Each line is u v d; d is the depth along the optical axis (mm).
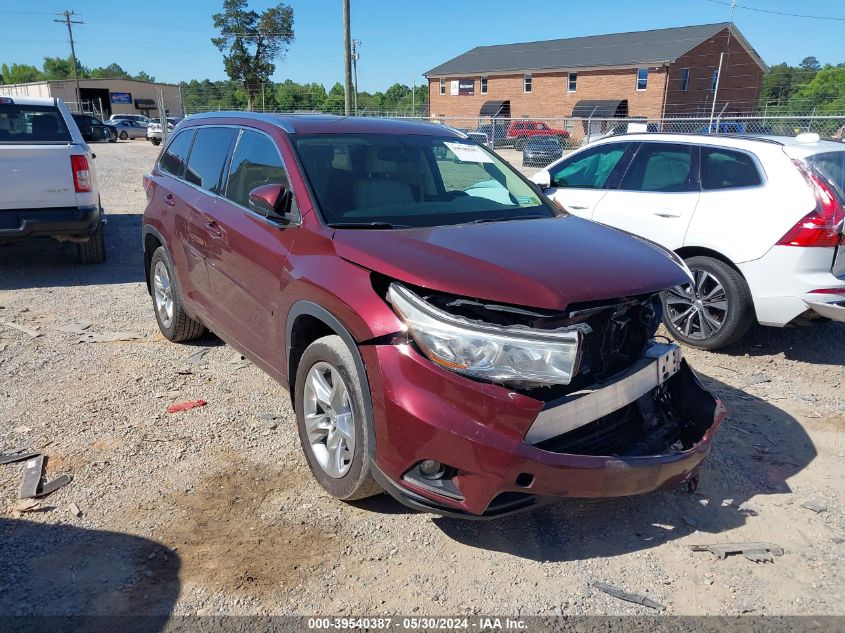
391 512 3291
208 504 3303
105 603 2635
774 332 6105
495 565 2939
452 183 4164
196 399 4457
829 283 4891
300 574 2840
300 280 3320
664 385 3420
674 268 3217
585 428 2994
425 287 2783
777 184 5121
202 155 4883
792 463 3838
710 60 46156
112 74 140125
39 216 7188
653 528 3230
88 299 6793
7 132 7938
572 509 3373
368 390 2916
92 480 3475
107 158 24797
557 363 2664
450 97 56594
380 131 4277
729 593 2799
